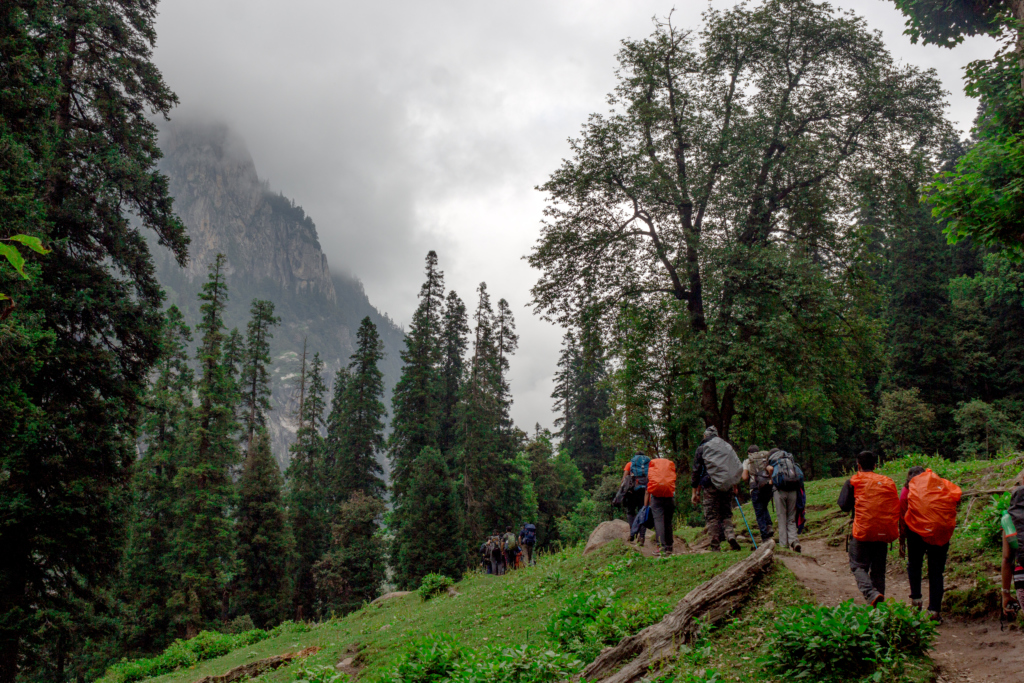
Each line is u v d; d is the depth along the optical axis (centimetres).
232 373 4816
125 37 2011
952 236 812
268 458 4472
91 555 1809
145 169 2044
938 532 595
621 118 1873
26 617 1633
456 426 4988
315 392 6444
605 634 711
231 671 1170
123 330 1920
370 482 5256
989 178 770
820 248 1795
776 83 1900
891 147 1803
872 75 1761
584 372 1988
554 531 5475
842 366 1836
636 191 1794
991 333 3375
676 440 2023
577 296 1895
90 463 1770
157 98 2111
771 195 1770
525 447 5706
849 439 3688
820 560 938
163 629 3447
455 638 859
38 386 1717
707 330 1739
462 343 5847
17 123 1553
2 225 1395
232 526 3703
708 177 1741
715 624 643
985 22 1032
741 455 2112
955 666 497
